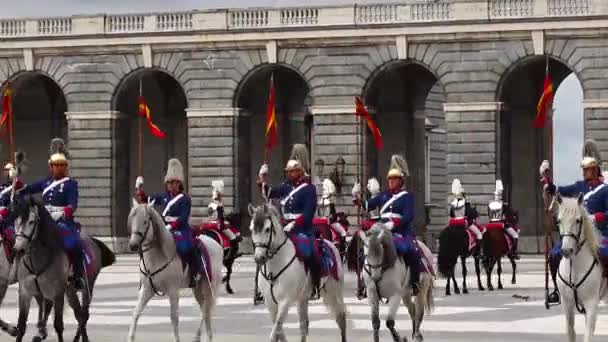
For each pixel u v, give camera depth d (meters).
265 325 48.12
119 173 102.81
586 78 92.69
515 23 93.62
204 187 100.12
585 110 92.69
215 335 44.62
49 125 108.50
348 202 96.75
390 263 36.94
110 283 71.19
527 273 78.06
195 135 100.38
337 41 97.56
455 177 95.56
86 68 102.44
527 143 100.50
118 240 102.38
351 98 97.38
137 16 101.38
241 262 89.81
